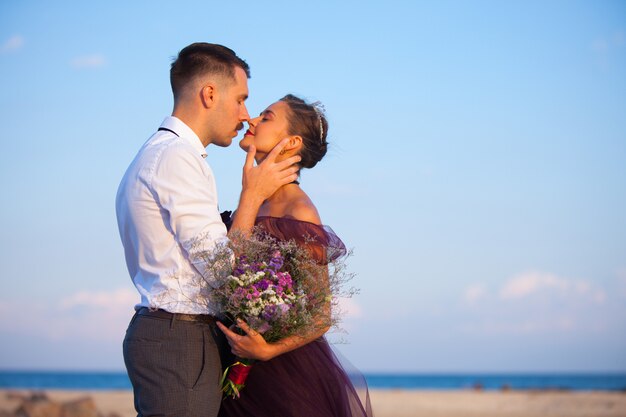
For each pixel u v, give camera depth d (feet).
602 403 97.09
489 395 130.41
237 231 12.25
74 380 316.81
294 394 12.76
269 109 13.99
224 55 13.37
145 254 12.32
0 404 67.21
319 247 12.67
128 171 12.79
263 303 11.75
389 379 427.74
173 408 11.74
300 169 14.19
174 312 11.96
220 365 12.37
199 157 12.51
